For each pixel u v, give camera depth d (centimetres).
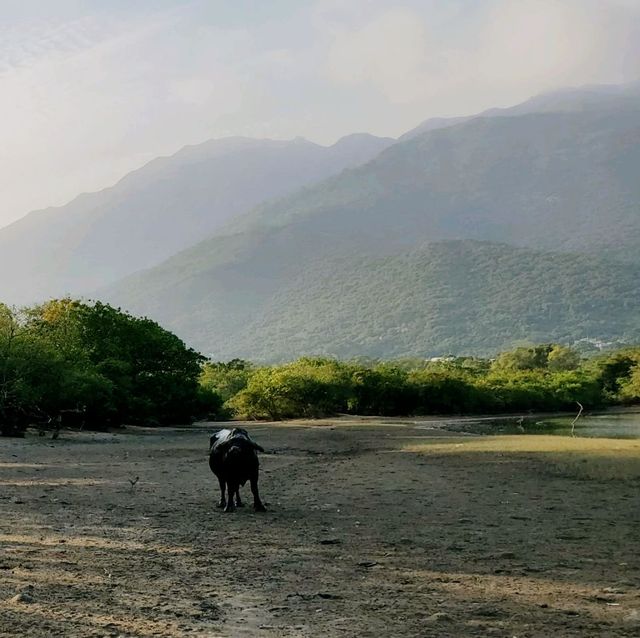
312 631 838
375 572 1133
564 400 12700
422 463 3206
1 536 1350
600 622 883
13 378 5044
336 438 5353
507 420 9412
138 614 880
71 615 863
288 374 9819
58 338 5947
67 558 1174
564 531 1512
